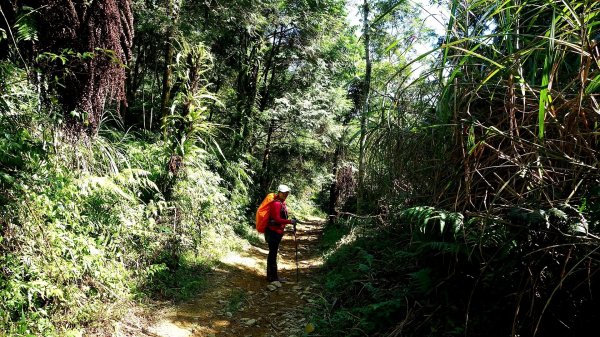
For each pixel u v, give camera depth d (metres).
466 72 2.73
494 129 2.28
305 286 6.28
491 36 2.12
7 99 3.80
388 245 5.16
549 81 1.99
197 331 4.41
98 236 4.65
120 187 5.03
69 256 4.05
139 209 5.36
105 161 4.91
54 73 3.87
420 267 3.98
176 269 5.79
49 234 3.74
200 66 6.39
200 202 6.90
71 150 4.25
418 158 3.46
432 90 3.26
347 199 13.31
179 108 7.21
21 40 3.69
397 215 4.29
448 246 2.98
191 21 8.98
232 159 11.59
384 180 4.17
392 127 3.67
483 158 2.86
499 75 2.67
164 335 4.15
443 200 3.01
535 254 2.29
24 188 3.56
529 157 2.41
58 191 3.97
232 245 8.17
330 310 4.73
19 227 3.59
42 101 3.96
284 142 14.81
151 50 11.61
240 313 5.08
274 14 11.38
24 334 3.08
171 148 6.26
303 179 15.98
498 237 2.54
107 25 3.88
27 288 3.44
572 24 1.91
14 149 3.65
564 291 2.32
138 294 4.68
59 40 3.73
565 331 2.36
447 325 3.10
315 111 13.10
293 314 5.02
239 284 6.20
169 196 6.16
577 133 2.00
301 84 14.23
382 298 4.21
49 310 3.65
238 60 12.66
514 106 2.25
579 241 2.04
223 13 9.30
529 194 2.36
